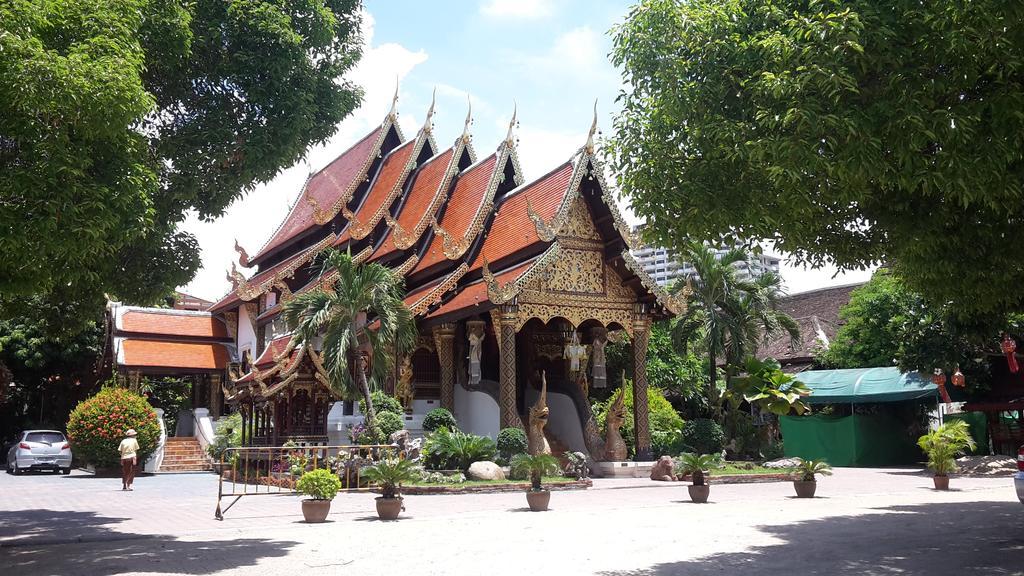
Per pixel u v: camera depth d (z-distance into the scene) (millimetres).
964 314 11648
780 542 11375
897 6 7762
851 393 35000
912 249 9773
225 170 13336
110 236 10031
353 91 15078
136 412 29656
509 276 25609
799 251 11344
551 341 30047
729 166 9836
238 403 28672
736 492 20266
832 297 48969
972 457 30359
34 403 43156
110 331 36156
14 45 8133
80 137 9281
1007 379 32188
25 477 29688
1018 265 9516
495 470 21406
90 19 9453
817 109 7852
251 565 9883
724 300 31562
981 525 13242
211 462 31562
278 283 31391
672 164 10117
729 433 30469
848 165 7773
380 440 22141
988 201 7895
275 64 13234
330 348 22828
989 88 7957
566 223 26141
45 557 10766
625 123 10578
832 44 7719
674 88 9555
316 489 14500
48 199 8633
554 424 28391
